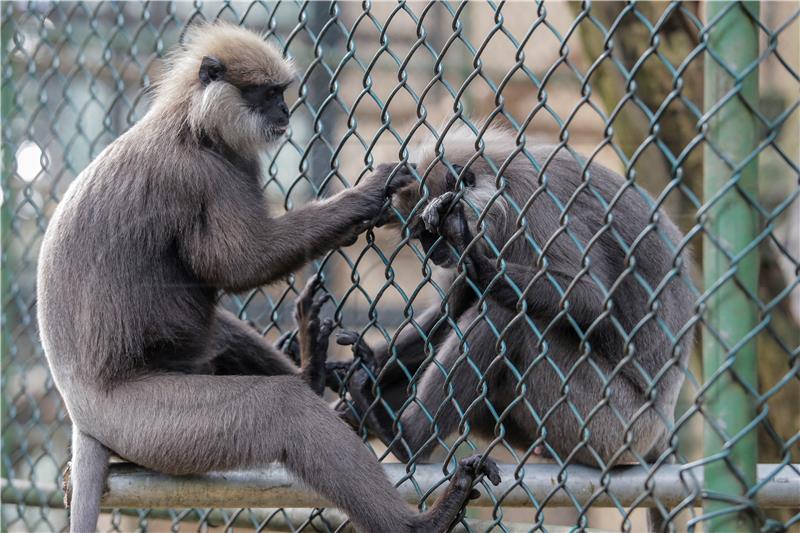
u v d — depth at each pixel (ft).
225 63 17.17
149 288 16.05
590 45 22.98
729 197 10.32
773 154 23.52
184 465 14.53
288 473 14.28
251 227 15.93
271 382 14.74
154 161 16.29
